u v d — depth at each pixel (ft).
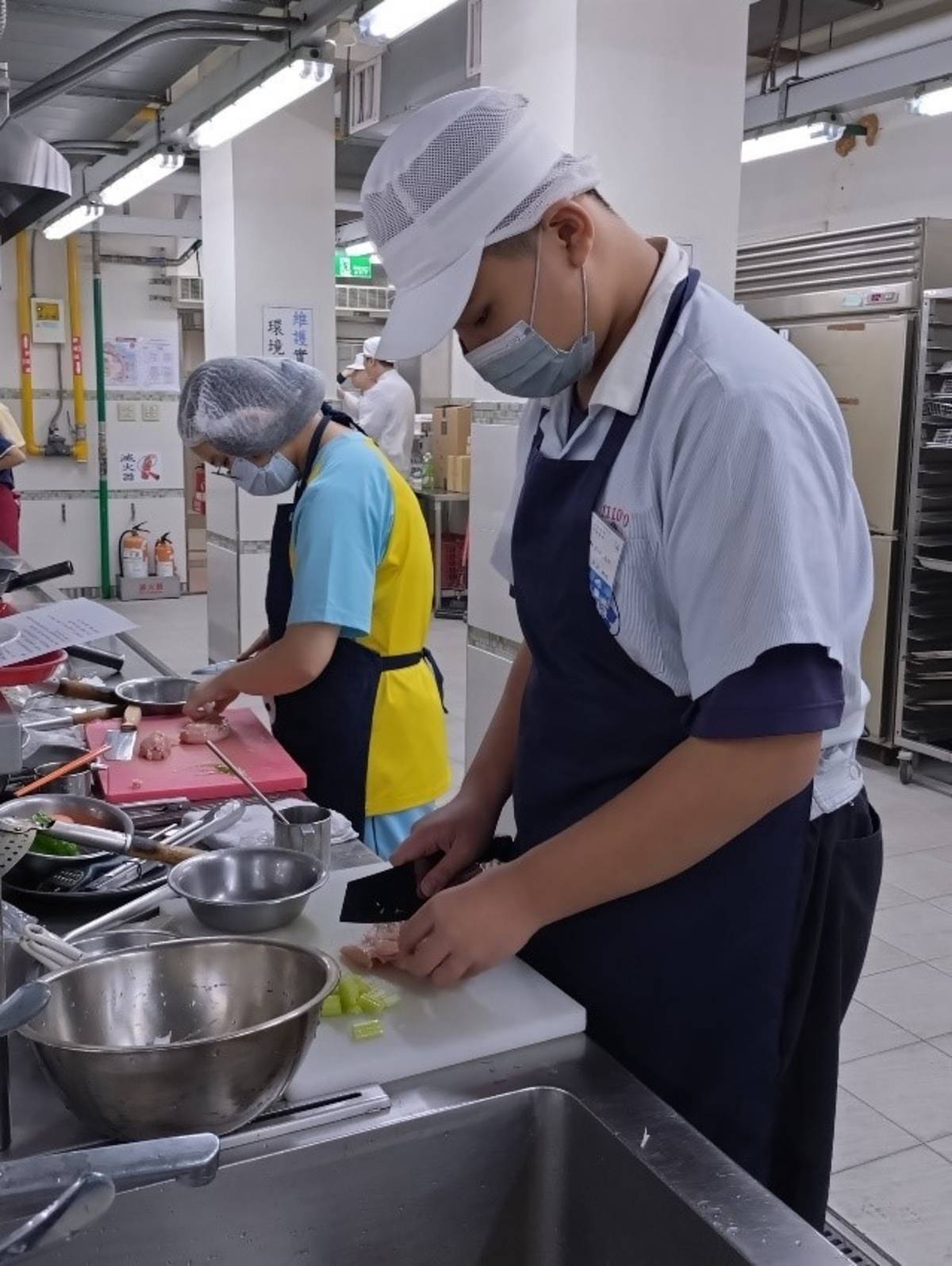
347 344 31.83
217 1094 2.75
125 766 6.05
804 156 22.26
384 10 10.90
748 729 3.05
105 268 27.09
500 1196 3.17
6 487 15.60
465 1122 3.09
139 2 12.61
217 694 6.89
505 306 3.35
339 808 6.91
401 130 3.36
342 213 27.86
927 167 19.89
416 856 4.29
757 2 17.87
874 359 15.29
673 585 3.32
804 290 16.76
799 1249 2.55
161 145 17.07
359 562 6.52
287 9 12.79
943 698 15.49
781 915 3.59
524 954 4.00
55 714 6.95
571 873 3.28
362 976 3.73
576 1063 3.33
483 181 3.19
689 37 10.03
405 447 22.39
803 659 3.05
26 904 4.31
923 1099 7.93
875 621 15.53
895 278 15.28
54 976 3.10
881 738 15.67
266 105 14.15
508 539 4.39
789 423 3.14
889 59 16.01
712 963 3.59
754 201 23.53
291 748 7.00
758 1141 3.68
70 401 27.50
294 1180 2.90
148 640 23.20
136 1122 2.72
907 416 15.11
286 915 4.08
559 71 9.81
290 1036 2.84
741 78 10.32
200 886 4.28
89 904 4.29
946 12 17.20
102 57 12.55
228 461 7.15
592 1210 3.06
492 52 10.79
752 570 3.04
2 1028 2.25
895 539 15.28
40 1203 2.02
